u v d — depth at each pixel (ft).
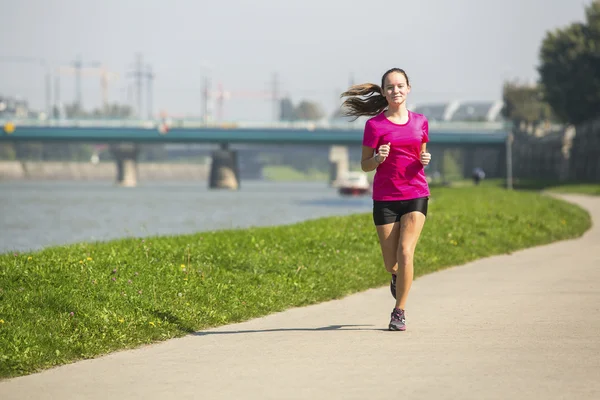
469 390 52.03
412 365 59.16
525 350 63.46
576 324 74.23
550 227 180.45
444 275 115.55
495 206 252.01
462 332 71.56
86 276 91.50
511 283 104.58
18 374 60.34
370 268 114.32
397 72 74.13
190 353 66.28
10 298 79.61
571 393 50.96
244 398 51.60
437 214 199.41
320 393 52.16
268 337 72.28
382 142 74.23
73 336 69.46
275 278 102.06
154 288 88.12
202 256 113.50
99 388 55.52
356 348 65.77
